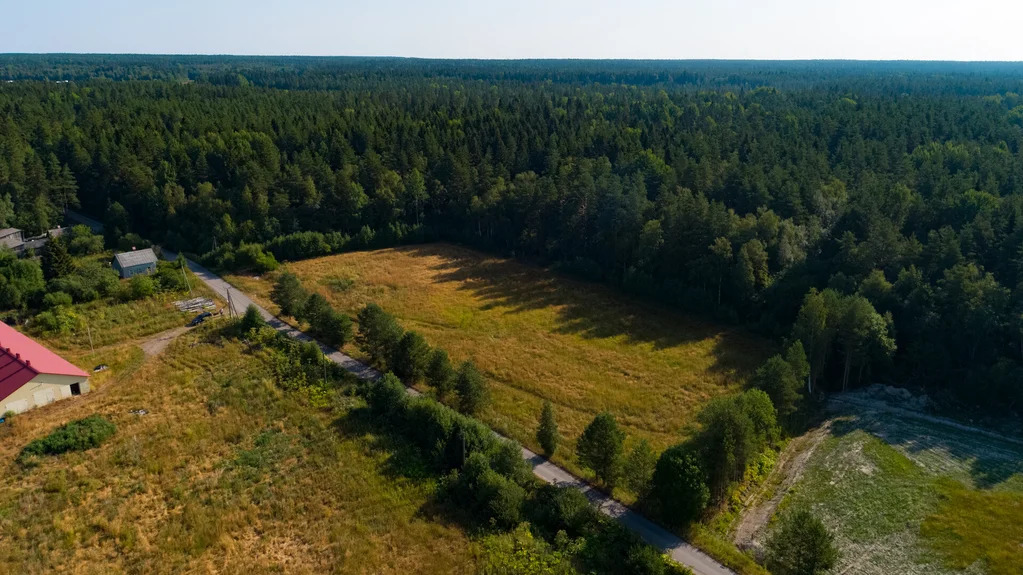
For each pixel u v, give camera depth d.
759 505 46.75
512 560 38.59
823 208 85.50
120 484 45.78
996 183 89.50
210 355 66.06
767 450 52.44
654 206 91.06
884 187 86.81
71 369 59.16
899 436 55.12
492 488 43.06
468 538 41.53
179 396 58.03
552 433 49.44
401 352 61.50
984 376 59.22
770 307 75.62
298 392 58.88
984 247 71.00
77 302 78.44
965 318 61.78
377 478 47.25
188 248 103.19
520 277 94.50
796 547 36.91
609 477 45.59
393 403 54.62
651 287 85.06
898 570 40.38
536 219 102.06
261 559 39.53
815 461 51.94
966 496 46.91
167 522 42.31
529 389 62.62
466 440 48.00
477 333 75.56
